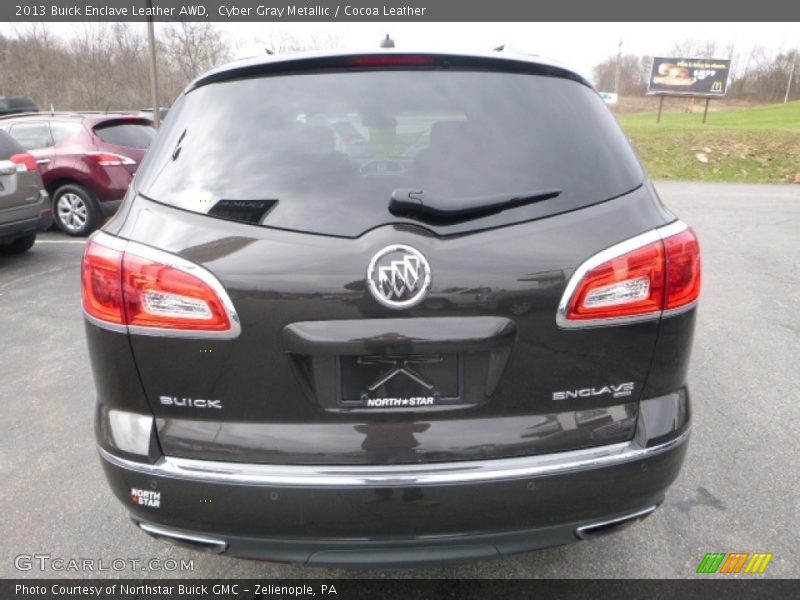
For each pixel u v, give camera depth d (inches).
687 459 123.3
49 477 121.5
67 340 192.2
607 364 72.5
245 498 70.6
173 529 74.7
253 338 68.9
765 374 161.8
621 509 75.2
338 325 68.1
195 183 74.5
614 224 72.0
